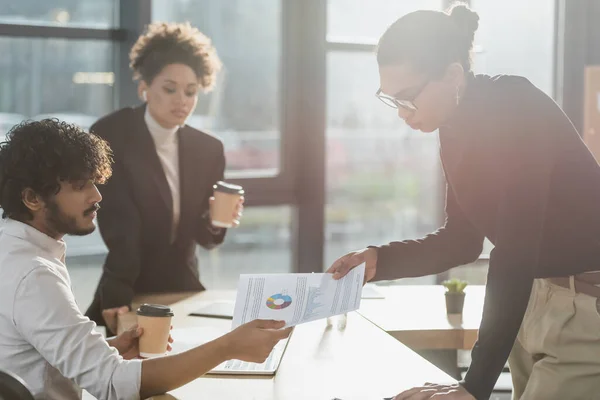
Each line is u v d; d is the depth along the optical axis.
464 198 1.96
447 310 2.71
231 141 4.51
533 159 1.71
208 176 3.06
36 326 1.66
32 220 1.76
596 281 1.86
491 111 1.78
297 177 4.62
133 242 2.82
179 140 3.01
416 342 2.49
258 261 4.62
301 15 4.53
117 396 1.68
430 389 1.66
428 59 1.78
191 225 3.03
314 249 4.64
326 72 4.60
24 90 4.05
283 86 4.56
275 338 1.74
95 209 1.80
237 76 4.48
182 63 2.89
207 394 1.75
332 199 4.73
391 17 4.71
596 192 1.83
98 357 1.69
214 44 4.43
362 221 4.80
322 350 2.12
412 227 4.90
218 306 2.64
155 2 4.25
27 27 3.98
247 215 4.54
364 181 4.78
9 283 1.68
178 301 2.77
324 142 4.61
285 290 1.96
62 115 4.14
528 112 1.74
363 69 4.70
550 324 1.89
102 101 4.20
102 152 1.82
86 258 4.15
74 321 1.69
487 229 1.95
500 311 1.68
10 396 1.44
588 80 4.50
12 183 1.73
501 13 4.84
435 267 2.19
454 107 1.84
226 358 1.73
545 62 4.94
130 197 2.88
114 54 4.18
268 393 1.76
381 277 2.14
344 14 4.64
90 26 4.12
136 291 2.95
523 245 1.69
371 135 4.76
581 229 1.83
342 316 2.38
